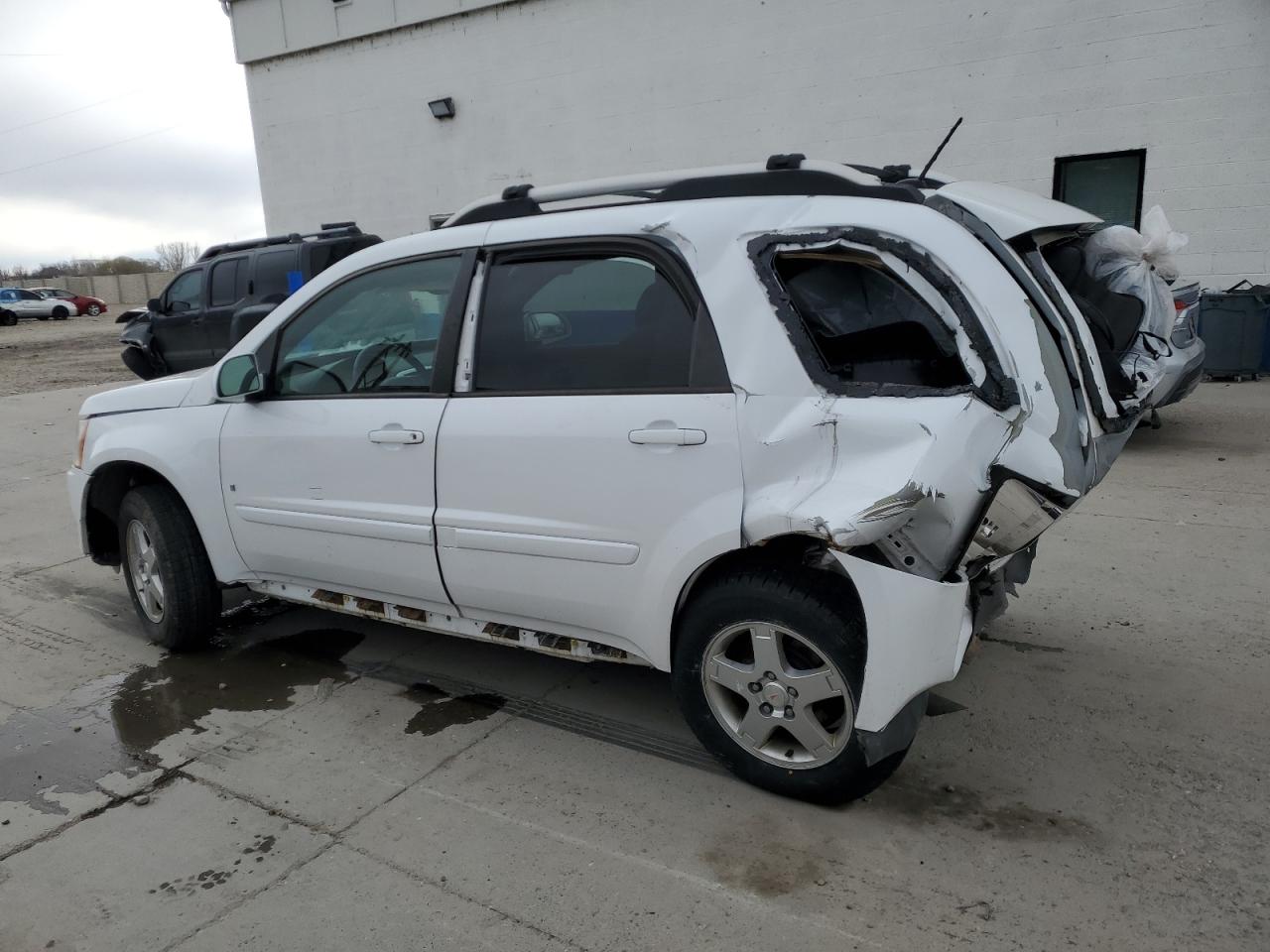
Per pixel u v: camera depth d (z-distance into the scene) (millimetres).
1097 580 4773
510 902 2574
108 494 4617
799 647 2896
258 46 17453
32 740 3598
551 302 3252
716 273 2924
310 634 4609
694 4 13195
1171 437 7801
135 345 12008
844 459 2662
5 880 2750
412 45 15820
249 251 11016
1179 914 2426
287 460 3832
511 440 3219
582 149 14617
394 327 3648
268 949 2428
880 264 2773
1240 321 10109
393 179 16719
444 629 3674
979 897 2521
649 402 2969
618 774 3227
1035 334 2754
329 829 2951
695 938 2410
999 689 3689
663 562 2959
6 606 5148
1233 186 10492
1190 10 10289
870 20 12000
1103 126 10977
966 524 2592
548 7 14383
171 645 4371
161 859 2826
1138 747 3244
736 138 13289
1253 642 3998
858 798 2980
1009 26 11219
